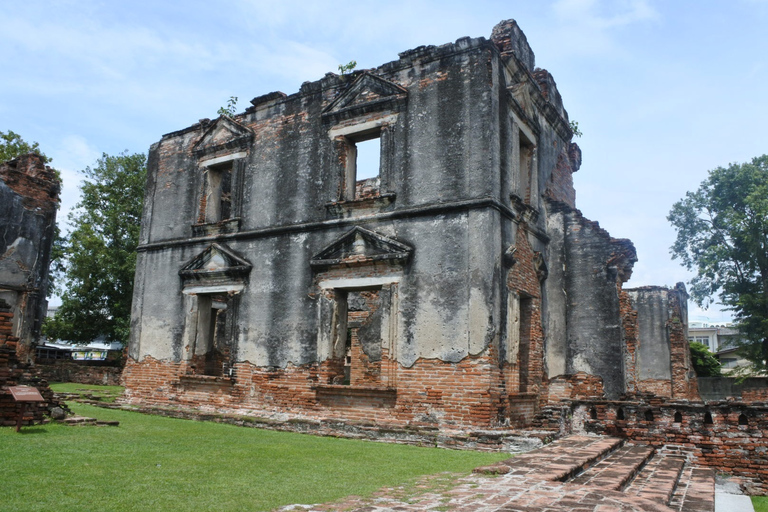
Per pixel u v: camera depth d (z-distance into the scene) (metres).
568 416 12.31
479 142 12.73
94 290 30.92
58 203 18.02
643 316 25.20
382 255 13.22
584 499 6.26
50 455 7.99
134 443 9.60
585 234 15.93
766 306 30.45
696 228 33.84
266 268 15.17
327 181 14.66
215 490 6.43
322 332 13.86
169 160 18.11
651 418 11.61
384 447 10.86
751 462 10.51
